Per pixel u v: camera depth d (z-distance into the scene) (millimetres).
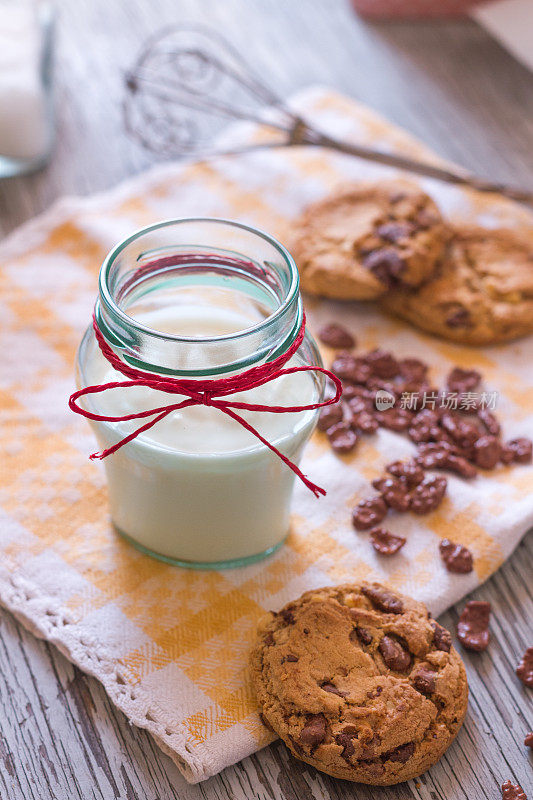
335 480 525
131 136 678
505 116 703
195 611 484
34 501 513
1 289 586
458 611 496
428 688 450
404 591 491
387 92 714
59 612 479
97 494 517
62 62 717
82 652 469
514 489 524
